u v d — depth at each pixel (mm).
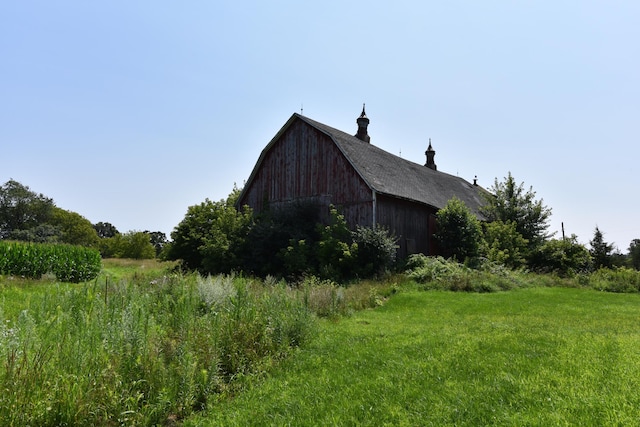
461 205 27891
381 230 22719
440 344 7895
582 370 5941
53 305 7332
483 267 24156
